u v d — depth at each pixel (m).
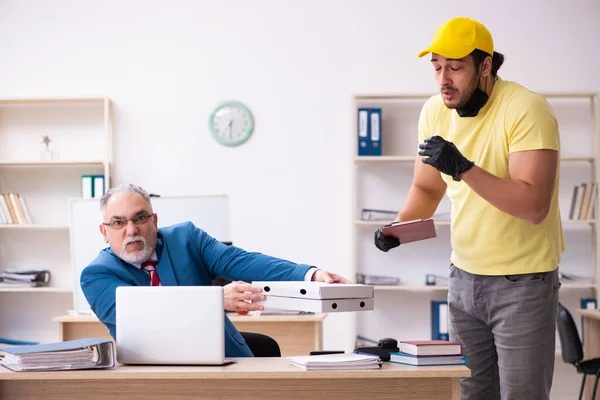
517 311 2.61
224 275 3.02
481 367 2.83
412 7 5.79
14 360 2.12
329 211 5.77
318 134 5.79
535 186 2.50
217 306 2.20
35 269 5.77
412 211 3.04
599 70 5.73
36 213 5.81
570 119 5.72
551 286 2.63
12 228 5.83
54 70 5.86
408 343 2.24
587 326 4.86
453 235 2.80
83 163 5.59
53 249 5.83
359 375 2.09
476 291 2.70
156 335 2.21
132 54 5.85
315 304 2.21
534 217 2.51
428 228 2.66
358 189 5.78
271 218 5.78
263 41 5.82
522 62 5.73
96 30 5.88
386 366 2.19
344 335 5.71
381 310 5.72
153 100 5.83
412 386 2.17
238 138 5.78
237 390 2.18
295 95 5.80
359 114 5.57
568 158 5.46
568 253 5.69
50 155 5.66
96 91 5.85
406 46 5.78
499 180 2.51
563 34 5.73
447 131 2.84
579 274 5.67
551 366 2.66
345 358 2.19
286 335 4.22
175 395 2.18
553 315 2.65
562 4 5.73
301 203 5.77
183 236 3.01
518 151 2.56
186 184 5.79
